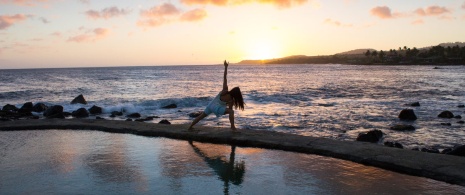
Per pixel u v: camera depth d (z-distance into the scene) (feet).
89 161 22.30
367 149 24.12
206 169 20.74
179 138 29.84
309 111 68.18
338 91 117.70
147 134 31.19
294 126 50.78
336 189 17.35
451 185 17.95
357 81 185.68
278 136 28.55
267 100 89.56
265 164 21.90
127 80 208.95
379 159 21.57
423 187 17.65
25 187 17.42
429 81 178.19
